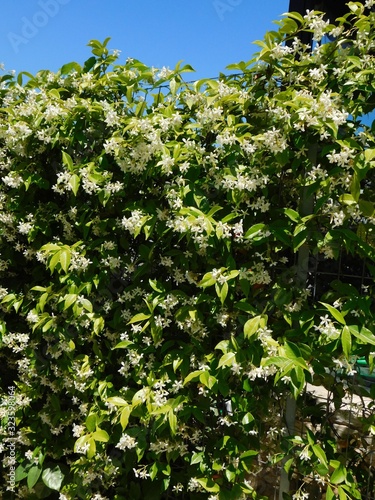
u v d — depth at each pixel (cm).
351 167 184
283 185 211
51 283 265
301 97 183
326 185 185
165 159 206
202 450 225
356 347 182
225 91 211
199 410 213
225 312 213
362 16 193
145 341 226
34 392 282
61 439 277
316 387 230
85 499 252
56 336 261
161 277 235
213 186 218
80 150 261
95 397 250
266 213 209
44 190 285
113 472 241
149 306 218
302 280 211
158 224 221
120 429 238
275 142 187
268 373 189
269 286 213
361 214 183
